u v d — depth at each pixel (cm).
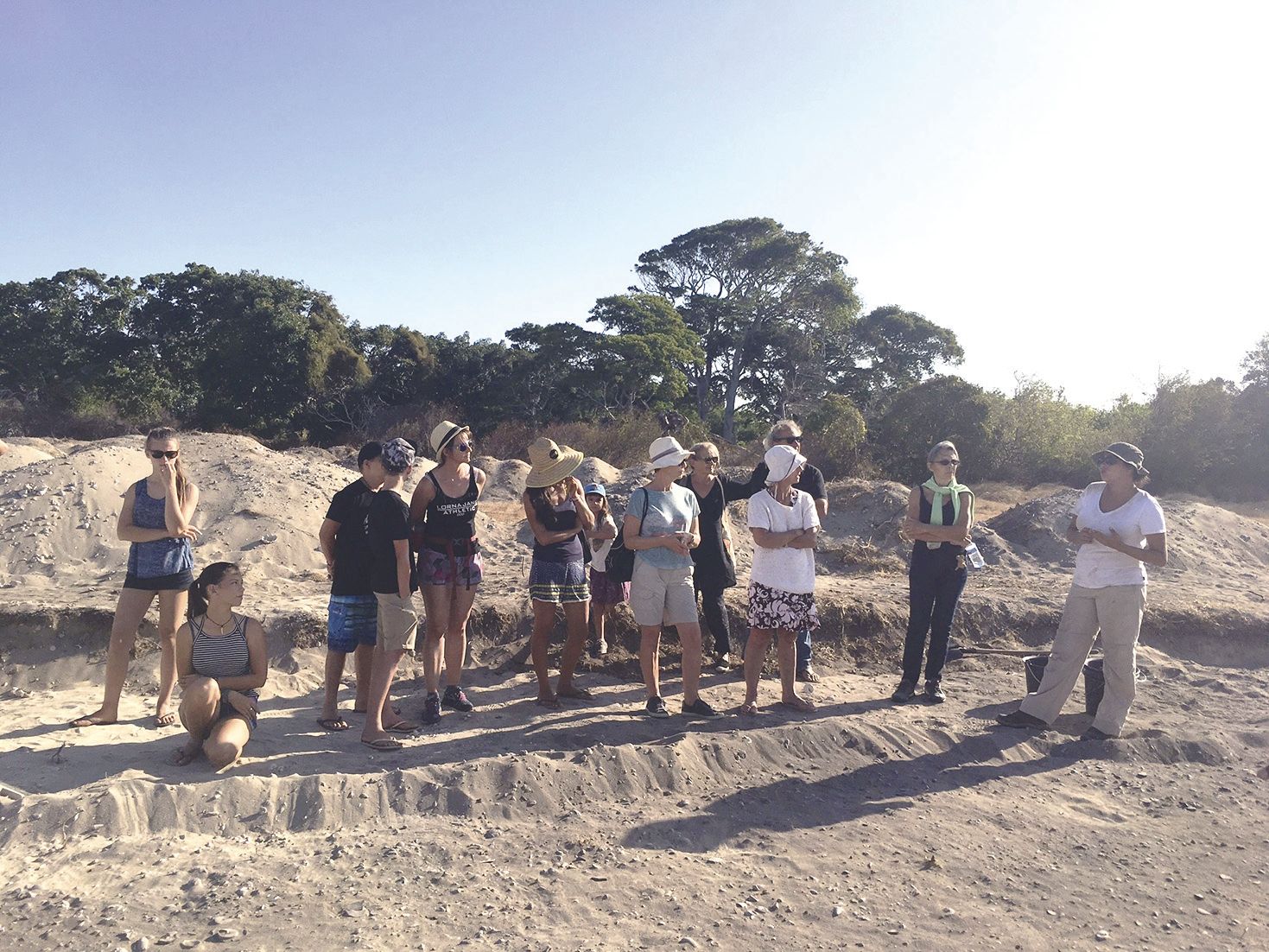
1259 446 2844
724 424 5341
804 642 714
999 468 3153
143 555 544
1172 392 3006
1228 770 555
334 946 326
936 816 473
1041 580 1072
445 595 576
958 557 656
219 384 4159
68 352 4475
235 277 4450
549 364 4491
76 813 410
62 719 562
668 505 589
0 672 652
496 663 714
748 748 535
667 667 733
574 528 611
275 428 4084
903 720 606
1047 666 603
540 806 460
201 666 492
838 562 1171
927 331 5506
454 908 358
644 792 486
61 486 1030
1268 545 1316
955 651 793
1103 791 515
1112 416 3484
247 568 944
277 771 481
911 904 379
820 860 418
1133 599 573
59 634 680
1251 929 366
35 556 922
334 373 4306
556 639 749
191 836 411
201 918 342
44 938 325
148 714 578
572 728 566
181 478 556
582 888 379
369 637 561
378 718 532
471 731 562
